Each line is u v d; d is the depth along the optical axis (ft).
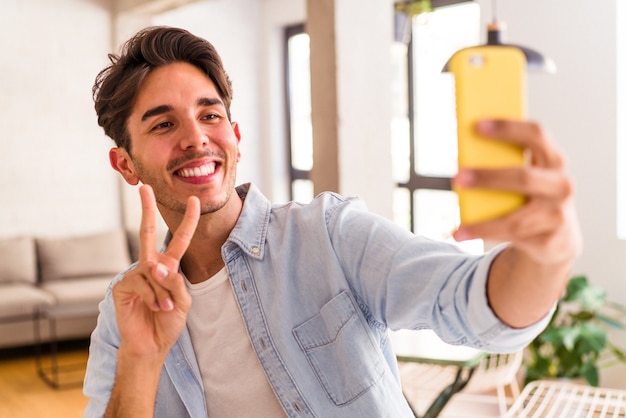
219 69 4.30
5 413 16.05
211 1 27.12
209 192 4.16
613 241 13.85
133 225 25.29
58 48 24.02
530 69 4.07
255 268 4.24
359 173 14.46
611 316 13.93
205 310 4.31
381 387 4.01
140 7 23.63
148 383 3.94
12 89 23.31
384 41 14.75
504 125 2.29
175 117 4.17
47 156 23.93
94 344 4.60
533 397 11.00
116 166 4.59
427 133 22.85
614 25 13.55
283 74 28.32
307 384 4.09
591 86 13.91
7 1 23.16
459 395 14.97
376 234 3.99
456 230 2.37
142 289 3.73
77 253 23.06
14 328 20.29
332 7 14.06
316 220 4.20
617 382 13.94
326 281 4.12
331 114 14.21
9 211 23.38
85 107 24.50
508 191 2.30
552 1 14.21
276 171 28.40
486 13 15.08
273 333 4.14
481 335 3.12
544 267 2.73
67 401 16.80
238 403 4.23
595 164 13.96
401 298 3.68
